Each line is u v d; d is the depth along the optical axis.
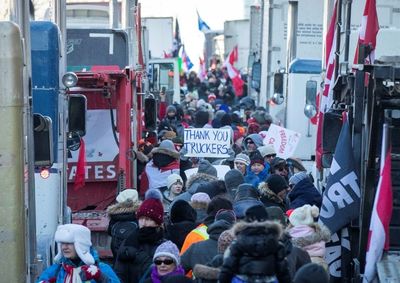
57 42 21.91
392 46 26.78
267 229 12.06
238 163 27.61
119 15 49.09
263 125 44.72
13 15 14.50
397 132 18.91
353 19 31.81
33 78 21.81
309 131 42.62
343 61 25.84
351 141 20.02
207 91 92.94
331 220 19.92
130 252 17.22
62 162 22.61
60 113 22.38
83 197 31.06
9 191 12.04
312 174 35.06
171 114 49.62
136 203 19.97
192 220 19.03
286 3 53.47
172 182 24.94
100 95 30.56
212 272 14.05
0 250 12.04
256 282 12.05
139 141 35.72
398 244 18.86
